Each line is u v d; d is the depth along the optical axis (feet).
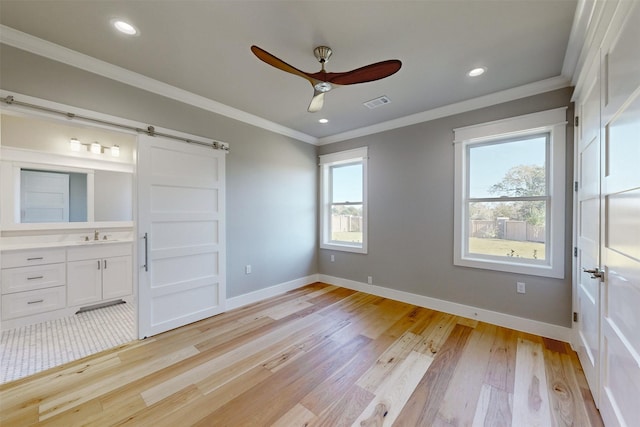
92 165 11.99
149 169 8.63
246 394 5.90
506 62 7.37
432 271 11.02
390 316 10.25
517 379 6.37
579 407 5.45
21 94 6.45
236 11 5.59
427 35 6.31
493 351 7.66
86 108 7.40
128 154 12.91
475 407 5.49
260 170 12.19
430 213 11.04
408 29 6.11
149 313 8.65
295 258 13.96
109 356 7.45
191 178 9.69
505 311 9.30
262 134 12.25
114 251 11.63
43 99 6.75
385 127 12.31
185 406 5.54
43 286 9.81
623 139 4.09
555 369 6.75
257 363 7.11
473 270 10.00
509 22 5.83
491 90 9.02
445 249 10.66
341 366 6.97
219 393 5.93
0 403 5.59
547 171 8.80
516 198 9.32
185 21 5.90
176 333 8.89
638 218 3.57
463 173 10.18
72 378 6.45
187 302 9.61
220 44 6.73
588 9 5.09
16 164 10.36
